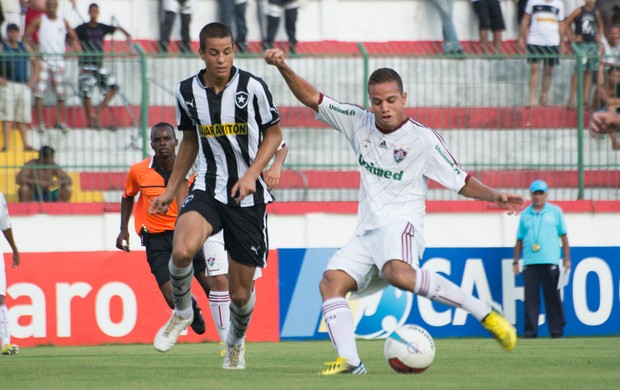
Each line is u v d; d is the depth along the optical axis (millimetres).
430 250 46875
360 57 50312
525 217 46312
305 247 47562
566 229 47250
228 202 22609
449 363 27672
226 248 23156
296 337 45719
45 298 44219
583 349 35562
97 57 49750
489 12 60281
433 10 65375
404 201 22203
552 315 46031
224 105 22328
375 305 45500
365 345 40219
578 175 51406
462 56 50844
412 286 21109
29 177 48062
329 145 54281
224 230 22984
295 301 45750
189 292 23312
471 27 64875
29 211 46812
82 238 47031
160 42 57844
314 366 27172
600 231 50062
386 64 56625
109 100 51219
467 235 48906
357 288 22469
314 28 64375
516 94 57688
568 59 51719
